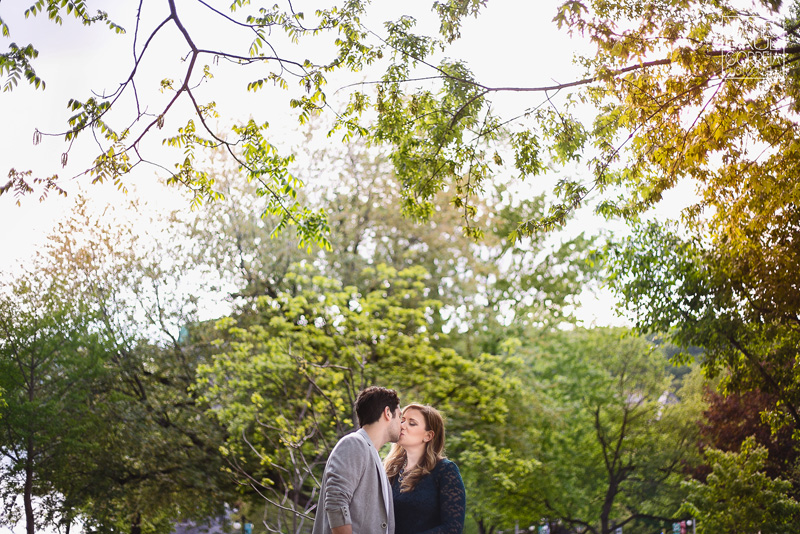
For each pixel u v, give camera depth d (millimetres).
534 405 21453
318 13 9102
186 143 9195
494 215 26984
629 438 26891
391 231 23625
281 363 14469
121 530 21812
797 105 8617
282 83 8250
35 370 21469
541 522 28500
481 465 16969
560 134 9906
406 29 9516
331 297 15312
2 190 7863
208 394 16031
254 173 9445
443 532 3975
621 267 15555
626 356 27766
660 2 8555
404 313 15867
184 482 19844
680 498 26344
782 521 15680
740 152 9953
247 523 21188
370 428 4004
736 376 14711
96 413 20547
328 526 3781
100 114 7449
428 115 10242
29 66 7168
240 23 7426
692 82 8820
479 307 24188
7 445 20828
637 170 9984
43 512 21203
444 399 16188
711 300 14242
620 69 8961
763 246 12508
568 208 9688
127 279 20984
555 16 8336
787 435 18750
